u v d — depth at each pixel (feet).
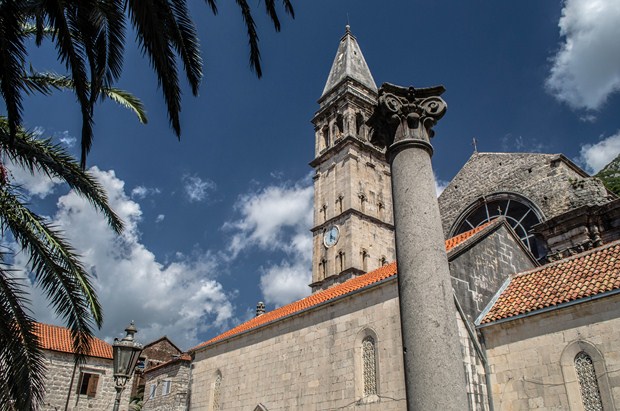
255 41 43.50
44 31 44.62
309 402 75.36
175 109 39.58
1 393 45.29
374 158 169.07
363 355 70.28
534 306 59.36
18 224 44.78
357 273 141.59
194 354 110.11
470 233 80.59
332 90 186.91
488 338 62.08
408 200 30.86
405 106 33.86
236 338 98.17
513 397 57.16
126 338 54.03
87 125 37.27
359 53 200.13
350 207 150.51
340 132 177.99
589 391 51.52
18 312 45.44
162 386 145.28
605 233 90.12
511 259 77.10
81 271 48.19
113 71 42.63
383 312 69.10
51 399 114.62
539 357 56.54
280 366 83.82
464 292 65.21
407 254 29.19
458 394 24.84
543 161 111.04
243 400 89.45
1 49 33.81
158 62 36.96
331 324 76.95
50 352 117.80
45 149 45.93
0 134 43.14
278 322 87.97
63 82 47.78
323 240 156.87
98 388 122.42
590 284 57.06
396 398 62.49
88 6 38.06
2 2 33.91
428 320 26.68
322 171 171.73
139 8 34.83
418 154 32.45
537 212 107.24
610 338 51.44
